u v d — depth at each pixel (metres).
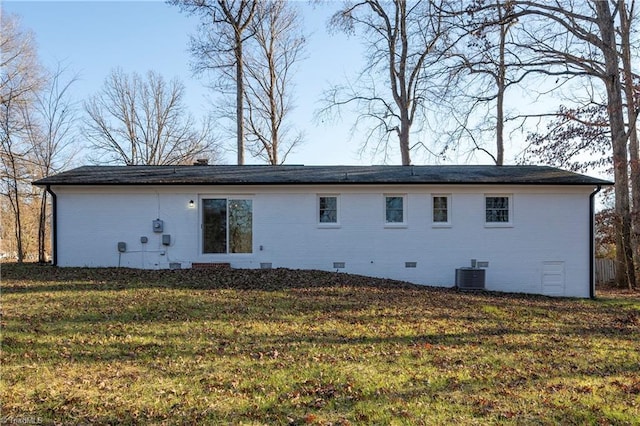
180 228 14.17
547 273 14.37
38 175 24.05
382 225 14.31
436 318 9.08
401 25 25.89
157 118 34.75
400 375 5.62
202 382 5.27
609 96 17.03
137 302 9.20
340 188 14.32
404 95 26.30
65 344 6.56
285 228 14.32
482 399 4.89
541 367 6.14
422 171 15.77
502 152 24.89
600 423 4.35
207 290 10.59
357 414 4.45
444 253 14.34
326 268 14.30
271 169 16.25
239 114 25.22
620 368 6.23
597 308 11.57
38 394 4.79
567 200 14.45
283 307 9.36
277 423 4.26
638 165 16.94
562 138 17.84
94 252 14.01
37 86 23.31
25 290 10.16
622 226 17.91
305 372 5.66
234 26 24.94
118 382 5.22
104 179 14.06
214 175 14.88
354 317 8.82
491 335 7.95
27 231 29.84
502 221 14.52
